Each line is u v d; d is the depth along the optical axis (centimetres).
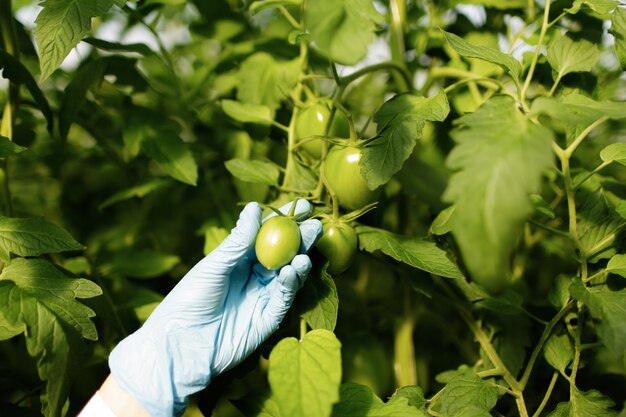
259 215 54
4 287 52
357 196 56
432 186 68
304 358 48
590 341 66
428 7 76
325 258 56
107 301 65
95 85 72
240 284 58
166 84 75
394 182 74
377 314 78
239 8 83
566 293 58
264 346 59
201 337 55
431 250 56
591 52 57
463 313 63
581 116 48
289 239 51
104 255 83
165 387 53
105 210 93
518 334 63
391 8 73
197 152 78
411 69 76
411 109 53
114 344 68
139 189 74
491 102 48
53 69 50
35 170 93
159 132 71
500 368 59
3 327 53
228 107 67
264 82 70
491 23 73
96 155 89
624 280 56
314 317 54
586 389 67
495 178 40
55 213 94
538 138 42
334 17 50
